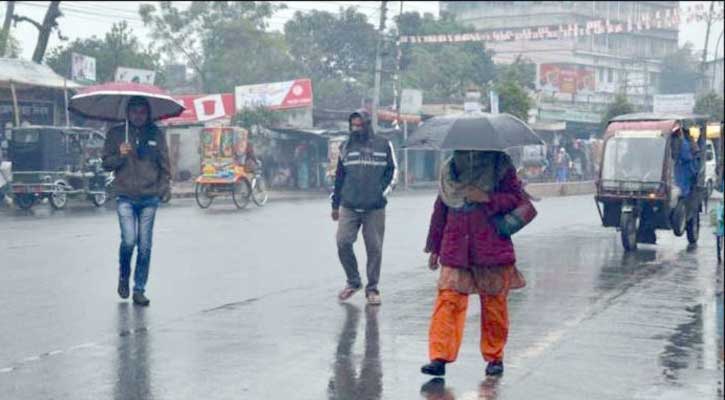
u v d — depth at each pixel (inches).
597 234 863.7
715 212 660.7
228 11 2504.9
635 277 593.3
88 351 364.2
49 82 1384.1
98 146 1240.2
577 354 374.9
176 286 523.5
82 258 635.5
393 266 623.2
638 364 360.2
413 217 1037.8
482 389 322.7
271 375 334.0
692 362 363.9
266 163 1953.7
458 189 337.7
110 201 1310.3
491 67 2965.1
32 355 356.8
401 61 2218.3
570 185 1609.3
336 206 483.5
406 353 370.0
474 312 459.2
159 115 488.4
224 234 813.9
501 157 340.2
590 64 3831.2
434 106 2288.4
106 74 1907.0
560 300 499.5
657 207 767.7
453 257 334.3
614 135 788.0
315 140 1995.6
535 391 322.0
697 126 829.2
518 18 4003.4
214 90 2415.1
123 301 473.4
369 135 476.1
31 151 1152.8
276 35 2513.5
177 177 1796.3
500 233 336.5
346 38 2645.2
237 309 456.4
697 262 677.3
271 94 1936.5
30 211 1141.7
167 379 325.7
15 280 538.0
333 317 440.8
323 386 321.4
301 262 632.4
